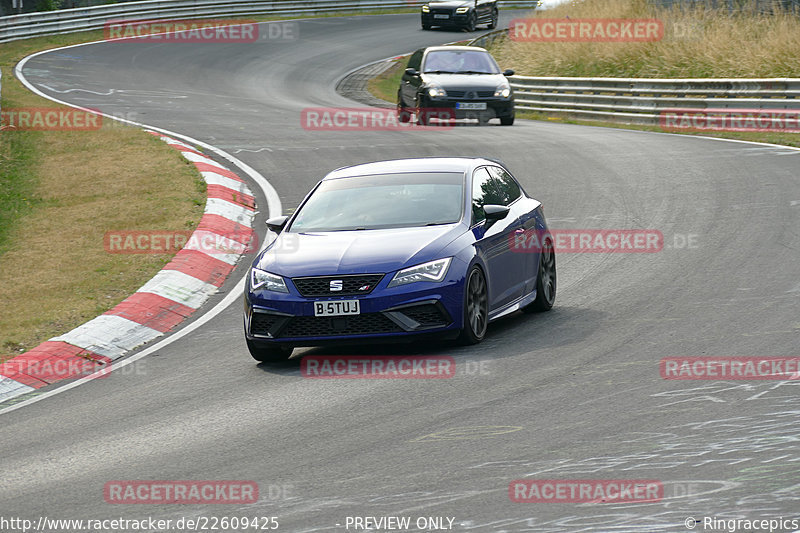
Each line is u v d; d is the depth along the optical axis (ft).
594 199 181.06
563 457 67.87
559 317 113.19
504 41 463.83
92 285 140.56
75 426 86.74
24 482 72.13
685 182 190.90
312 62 472.85
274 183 207.92
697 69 359.25
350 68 463.42
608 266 136.36
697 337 98.43
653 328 103.50
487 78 292.81
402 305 97.55
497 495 61.77
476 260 102.78
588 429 73.51
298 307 98.58
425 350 102.89
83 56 445.78
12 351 114.42
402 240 102.12
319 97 383.04
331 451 73.05
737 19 377.71
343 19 609.42
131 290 137.59
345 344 98.84
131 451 77.51
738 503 58.23
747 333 98.27
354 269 98.63
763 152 222.48
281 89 399.65
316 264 100.22
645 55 382.83
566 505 59.52
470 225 106.32
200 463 72.84
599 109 331.57
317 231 108.06
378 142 253.24
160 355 111.55
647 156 223.92
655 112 309.83
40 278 145.48
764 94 281.54
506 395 83.97
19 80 367.86
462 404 82.28
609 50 394.11
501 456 68.95
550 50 419.33
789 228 147.64
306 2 606.96
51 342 114.93
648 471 64.23
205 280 144.15
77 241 165.07
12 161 224.94
